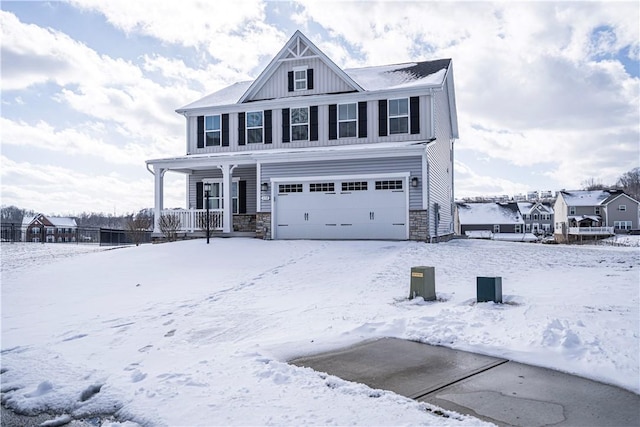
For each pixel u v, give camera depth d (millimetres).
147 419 3998
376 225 17453
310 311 8148
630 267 11414
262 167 18812
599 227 59875
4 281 12125
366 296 9109
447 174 24156
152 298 9992
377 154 17062
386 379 4738
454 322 6734
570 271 11031
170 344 6719
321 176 18062
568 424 3635
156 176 20266
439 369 5027
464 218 71500
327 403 4117
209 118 22281
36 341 7012
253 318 8000
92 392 4934
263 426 3695
